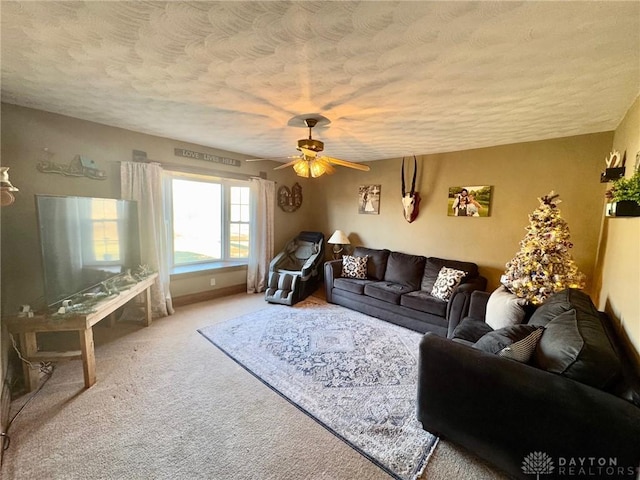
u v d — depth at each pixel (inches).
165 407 77.0
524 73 67.4
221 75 72.6
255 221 184.9
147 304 128.7
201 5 46.5
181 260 171.5
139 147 133.2
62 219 85.6
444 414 64.3
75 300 89.9
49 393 81.2
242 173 178.4
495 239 140.7
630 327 63.0
